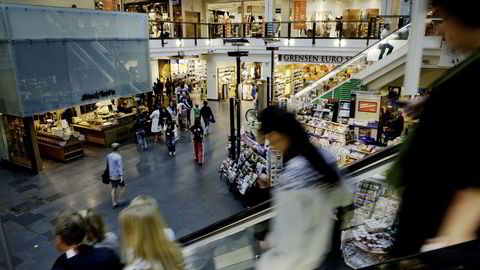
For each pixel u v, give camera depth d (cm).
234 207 827
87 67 1148
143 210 213
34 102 1016
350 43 1516
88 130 1372
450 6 67
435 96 71
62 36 1064
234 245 254
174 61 2286
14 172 1081
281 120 157
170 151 1202
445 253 61
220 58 2061
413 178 78
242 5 2292
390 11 1648
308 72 2250
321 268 168
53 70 1053
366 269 91
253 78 2306
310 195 156
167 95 1955
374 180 173
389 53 1017
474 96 62
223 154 1198
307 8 2053
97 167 1121
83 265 240
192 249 290
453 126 65
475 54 65
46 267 628
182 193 902
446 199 69
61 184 985
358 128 950
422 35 427
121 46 1257
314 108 1060
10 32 940
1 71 999
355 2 1972
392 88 1065
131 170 1069
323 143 888
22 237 720
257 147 845
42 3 1253
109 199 885
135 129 1258
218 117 1756
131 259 209
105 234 275
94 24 1153
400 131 857
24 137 1069
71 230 248
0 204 865
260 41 1781
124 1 2391
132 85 1320
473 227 67
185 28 2194
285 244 163
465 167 64
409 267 66
